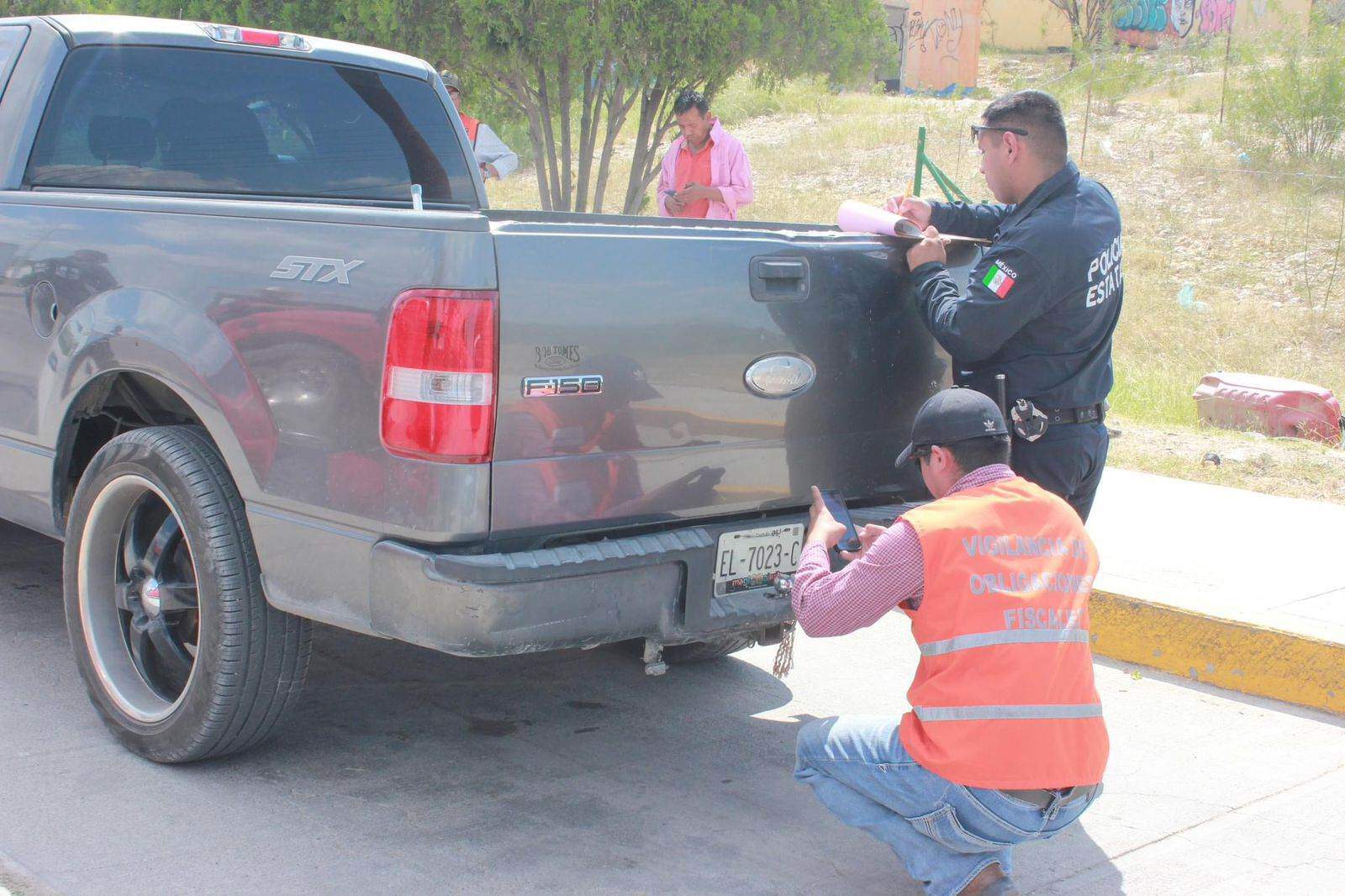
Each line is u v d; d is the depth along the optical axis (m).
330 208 3.27
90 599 3.89
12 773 3.66
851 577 2.96
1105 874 3.50
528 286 3.06
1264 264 14.26
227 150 4.59
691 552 3.38
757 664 4.98
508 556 3.09
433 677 4.68
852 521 3.67
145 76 4.46
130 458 3.64
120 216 3.78
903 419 3.88
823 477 3.71
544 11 10.49
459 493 3.03
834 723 3.15
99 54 4.38
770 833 3.59
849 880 3.36
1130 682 4.99
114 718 3.84
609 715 4.39
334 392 3.21
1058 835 3.72
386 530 3.13
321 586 3.28
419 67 5.15
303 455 3.28
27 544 5.86
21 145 4.24
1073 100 22.20
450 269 3.01
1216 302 13.06
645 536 3.36
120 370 3.71
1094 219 3.72
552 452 3.14
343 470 3.20
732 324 3.42
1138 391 10.00
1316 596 5.26
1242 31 21.88
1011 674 2.84
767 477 3.57
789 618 3.61
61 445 4.01
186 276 3.56
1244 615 4.94
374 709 4.33
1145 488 7.25
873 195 17.86
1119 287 3.85
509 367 3.04
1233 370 11.02
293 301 3.28
